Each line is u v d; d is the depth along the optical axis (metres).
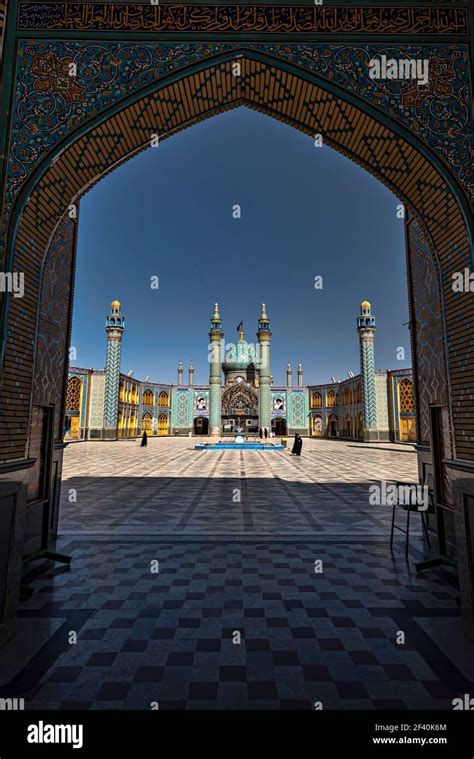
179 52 2.85
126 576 3.00
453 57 2.78
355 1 2.91
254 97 3.18
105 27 2.82
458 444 2.55
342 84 2.81
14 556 2.29
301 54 2.86
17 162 2.57
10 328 2.40
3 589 2.16
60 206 2.92
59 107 2.70
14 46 2.73
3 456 2.31
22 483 2.40
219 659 1.96
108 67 2.79
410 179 2.95
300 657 1.98
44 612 2.45
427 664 1.93
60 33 2.78
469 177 2.60
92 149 2.87
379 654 2.01
